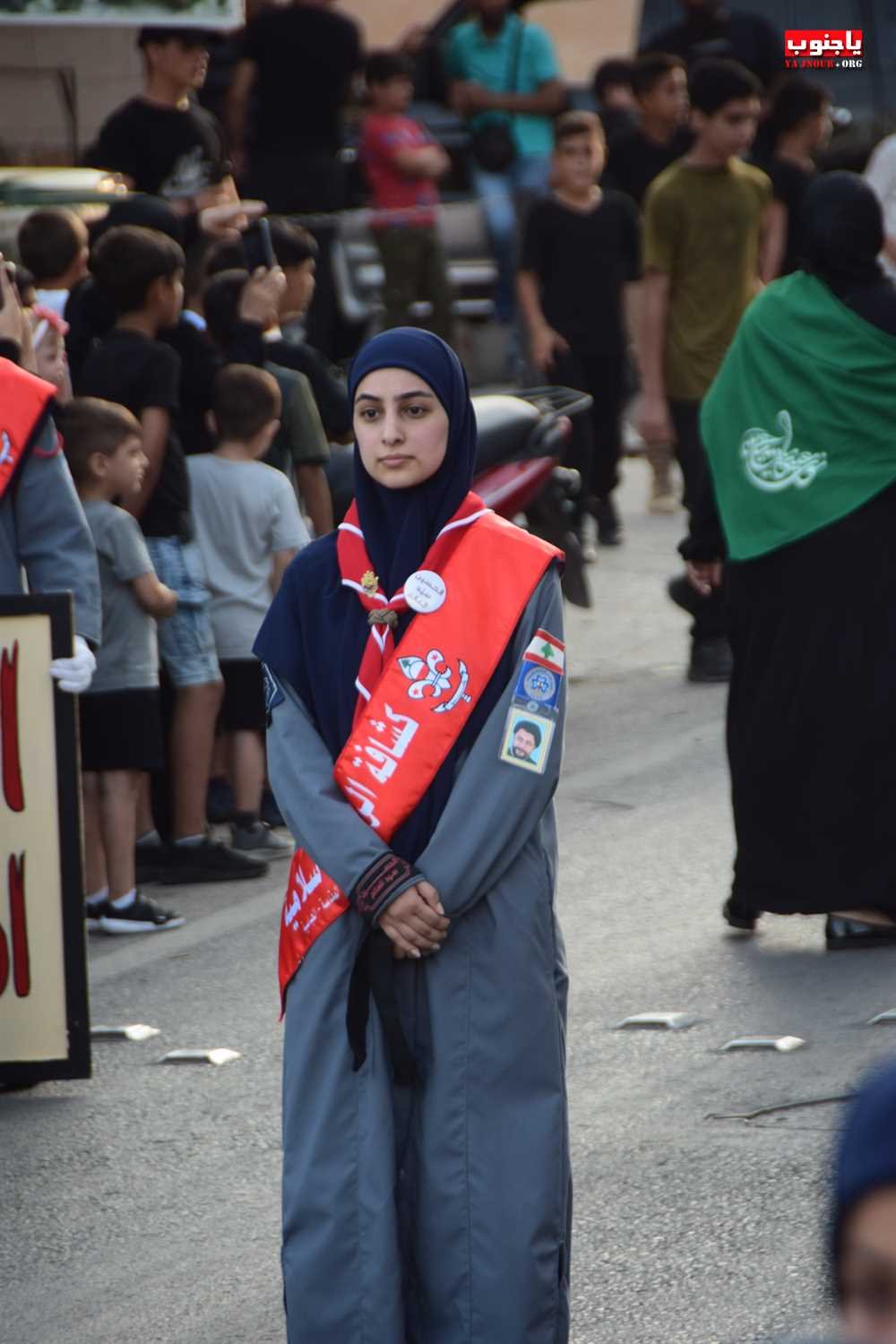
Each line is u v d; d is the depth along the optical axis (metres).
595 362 39.31
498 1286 10.23
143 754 21.41
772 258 39.19
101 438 21.03
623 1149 15.26
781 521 19.36
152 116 32.47
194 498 23.80
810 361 19.38
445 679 10.52
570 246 38.81
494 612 10.59
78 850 16.73
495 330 46.62
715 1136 15.38
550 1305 10.37
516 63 47.84
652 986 19.03
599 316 39.12
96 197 30.73
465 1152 10.29
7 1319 13.41
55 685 16.59
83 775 21.69
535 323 39.00
